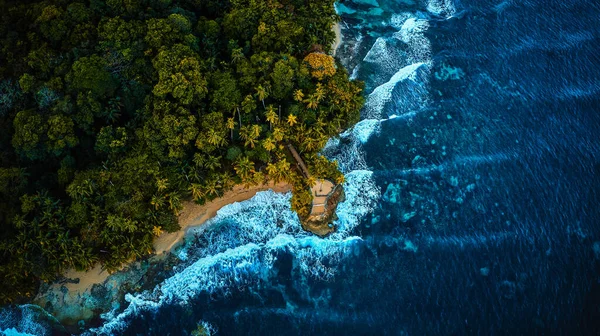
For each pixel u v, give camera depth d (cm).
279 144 7344
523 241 6944
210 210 7100
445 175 7588
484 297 6525
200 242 6931
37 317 6394
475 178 7531
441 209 7269
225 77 7112
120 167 6619
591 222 7081
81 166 6906
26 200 6362
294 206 6988
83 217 6366
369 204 7331
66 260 6259
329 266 6844
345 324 6397
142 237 6606
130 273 6638
